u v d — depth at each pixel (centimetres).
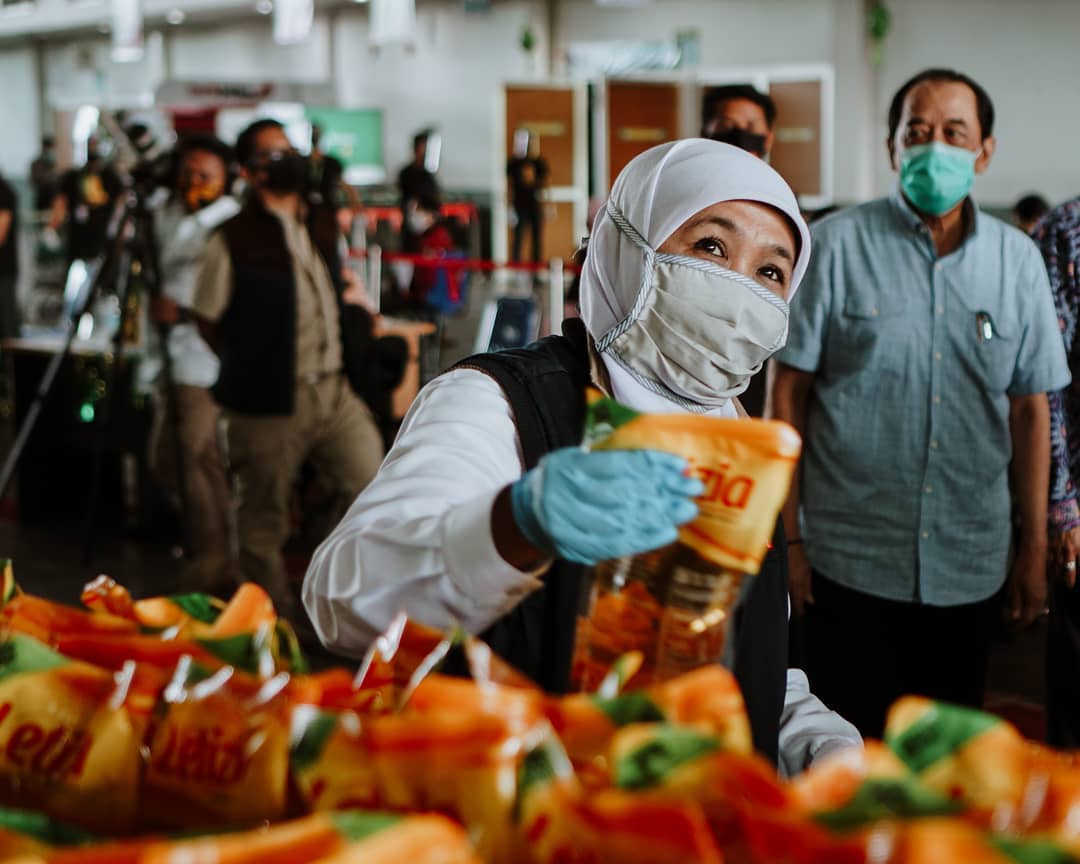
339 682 84
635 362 141
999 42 1519
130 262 511
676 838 60
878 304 269
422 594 106
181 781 77
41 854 62
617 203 144
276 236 414
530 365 132
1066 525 283
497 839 67
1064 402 296
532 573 104
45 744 79
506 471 123
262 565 422
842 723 140
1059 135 1493
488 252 1750
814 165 1625
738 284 138
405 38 1617
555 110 1720
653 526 86
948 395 269
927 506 271
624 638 91
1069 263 290
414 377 688
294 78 2192
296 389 415
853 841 58
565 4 1898
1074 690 285
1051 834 58
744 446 86
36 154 2592
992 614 284
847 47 1600
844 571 276
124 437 601
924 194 265
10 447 781
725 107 359
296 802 76
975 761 70
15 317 912
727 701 76
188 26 2347
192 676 80
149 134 511
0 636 84
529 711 73
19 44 2592
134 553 580
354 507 117
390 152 2091
